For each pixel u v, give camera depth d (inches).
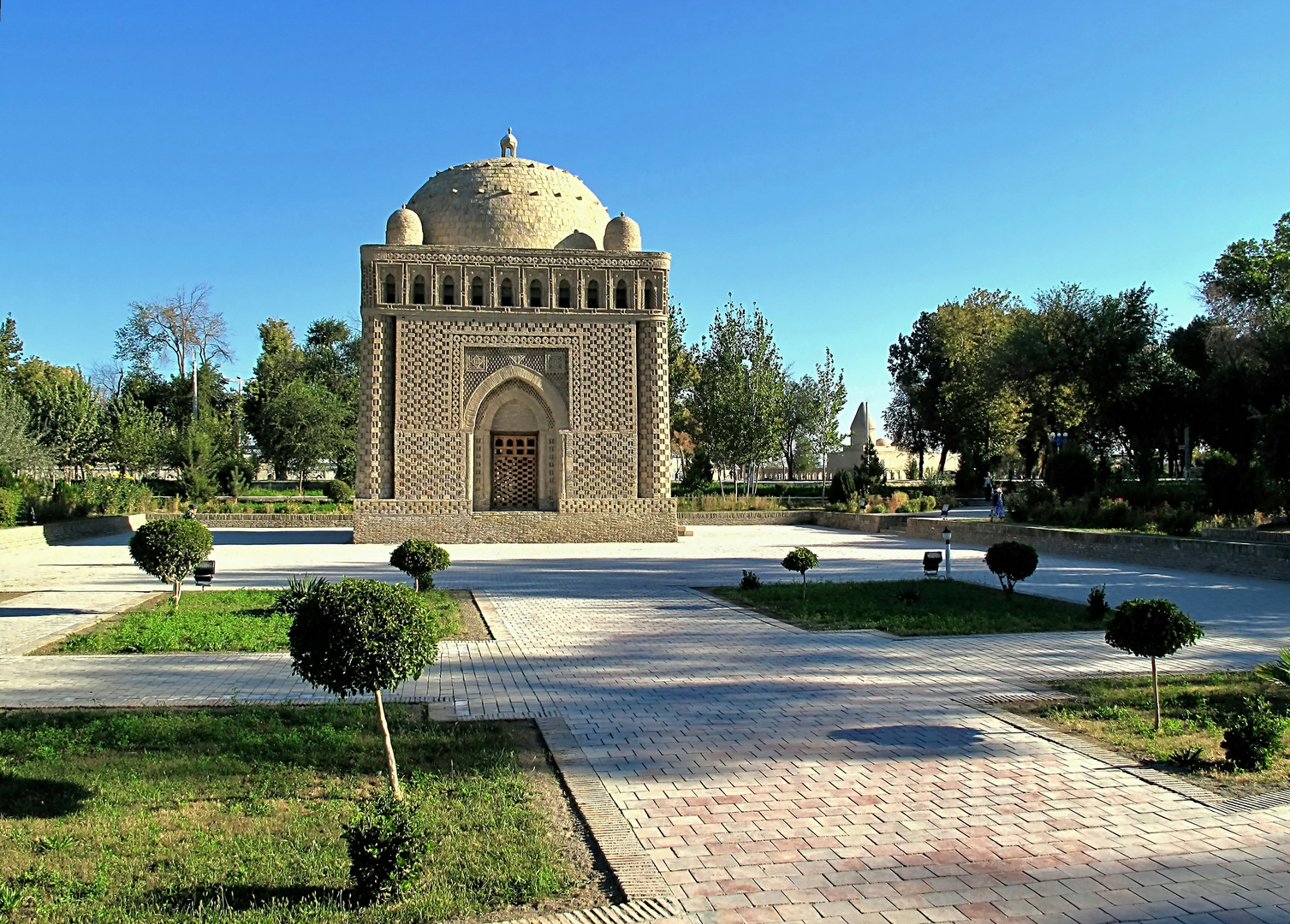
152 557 586.6
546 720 341.7
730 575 817.5
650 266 1299.2
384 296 1254.9
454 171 1386.6
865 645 487.8
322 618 250.1
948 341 2295.8
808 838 234.1
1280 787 268.7
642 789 268.4
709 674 420.2
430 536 1227.2
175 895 200.4
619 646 487.8
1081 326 1843.0
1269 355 1339.8
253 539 1291.8
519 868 213.9
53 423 1904.5
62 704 362.6
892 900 200.7
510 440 1299.2
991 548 639.8
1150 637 325.1
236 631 510.6
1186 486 1384.1
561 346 1277.1
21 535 1114.1
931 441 2511.1
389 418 1247.5
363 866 200.4
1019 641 497.4
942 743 312.2
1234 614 576.4
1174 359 1939.0
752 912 194.5
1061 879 211.2
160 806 254.5
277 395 2367.1
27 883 207.0
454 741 311.6
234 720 333.7
